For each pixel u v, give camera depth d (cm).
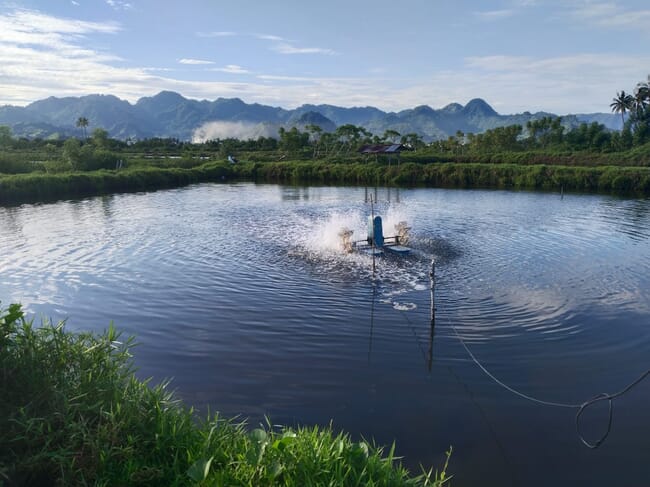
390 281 1622
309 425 799
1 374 541
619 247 2159
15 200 3909
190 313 1320
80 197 4184
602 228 2648
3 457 487
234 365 1013
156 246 2180
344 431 786
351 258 1950
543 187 5084
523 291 1521
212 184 5544
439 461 716
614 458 727
